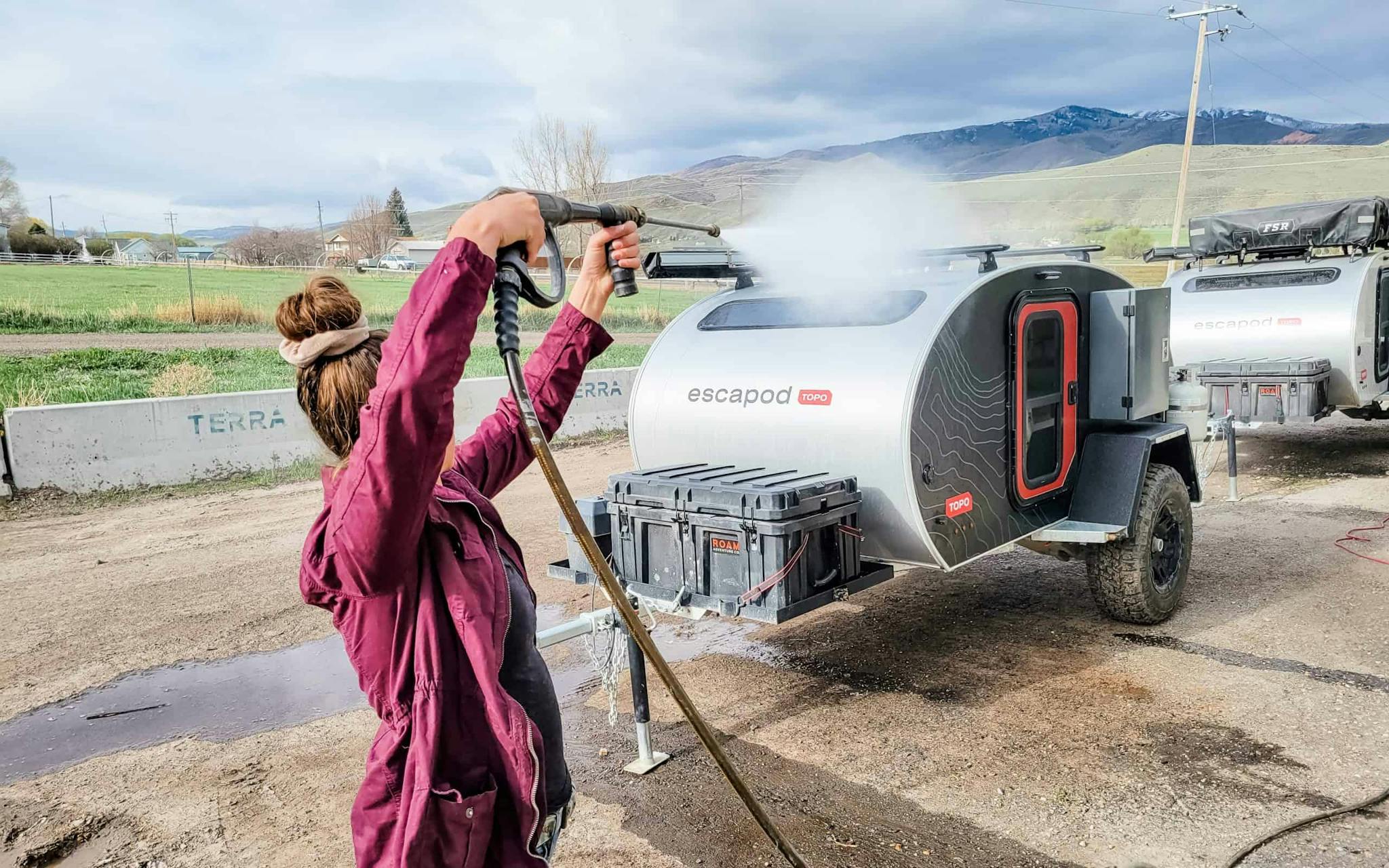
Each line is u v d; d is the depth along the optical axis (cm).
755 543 422
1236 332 1130
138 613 644
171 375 1612
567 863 351
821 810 384
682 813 384
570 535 482
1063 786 396
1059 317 550
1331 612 597
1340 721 447
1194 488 629
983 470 499
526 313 2891
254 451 1076
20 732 473
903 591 678
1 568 745
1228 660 525
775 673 533
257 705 500
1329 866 333
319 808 395
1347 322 1052
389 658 163
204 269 8006
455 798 158
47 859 363
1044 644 562
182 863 357
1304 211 1107
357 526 141
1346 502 905
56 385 1630
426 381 135
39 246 8938
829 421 480
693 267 574
